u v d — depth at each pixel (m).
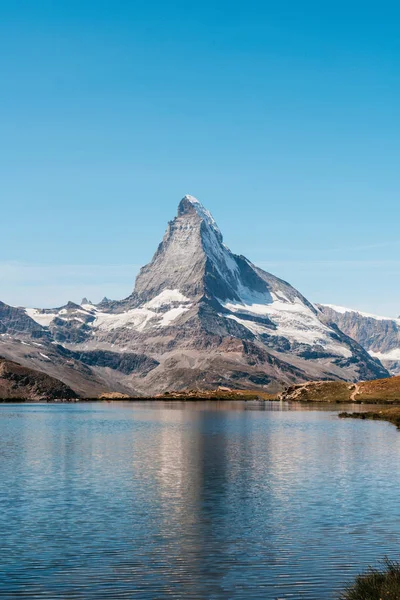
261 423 181.00
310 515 55.34
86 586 37.59
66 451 105.75
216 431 151.25
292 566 41.22
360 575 37.88
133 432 149.50
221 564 41.75
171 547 45.69
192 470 82.12
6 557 43.12
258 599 35.56
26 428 166.00
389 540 47.16
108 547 45.69
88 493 65.56
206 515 55.66
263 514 55.94
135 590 37.00
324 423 175.88
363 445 112.50
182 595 36.12
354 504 59.59
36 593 36.47
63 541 47.09
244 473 79.25
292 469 82.75
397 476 76.06
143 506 59.31
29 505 59.50
